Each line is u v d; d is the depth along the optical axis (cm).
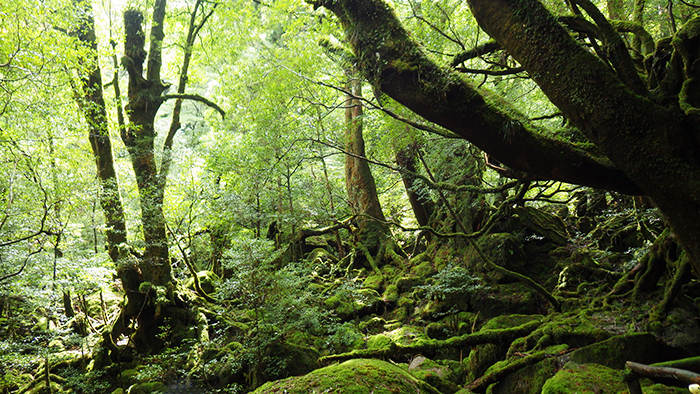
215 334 1003
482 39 652
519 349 532
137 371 905
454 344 573
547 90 294
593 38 322
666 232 511
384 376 366
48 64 729
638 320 473
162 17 1273
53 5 763
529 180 403
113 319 1094
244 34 1002
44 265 791
